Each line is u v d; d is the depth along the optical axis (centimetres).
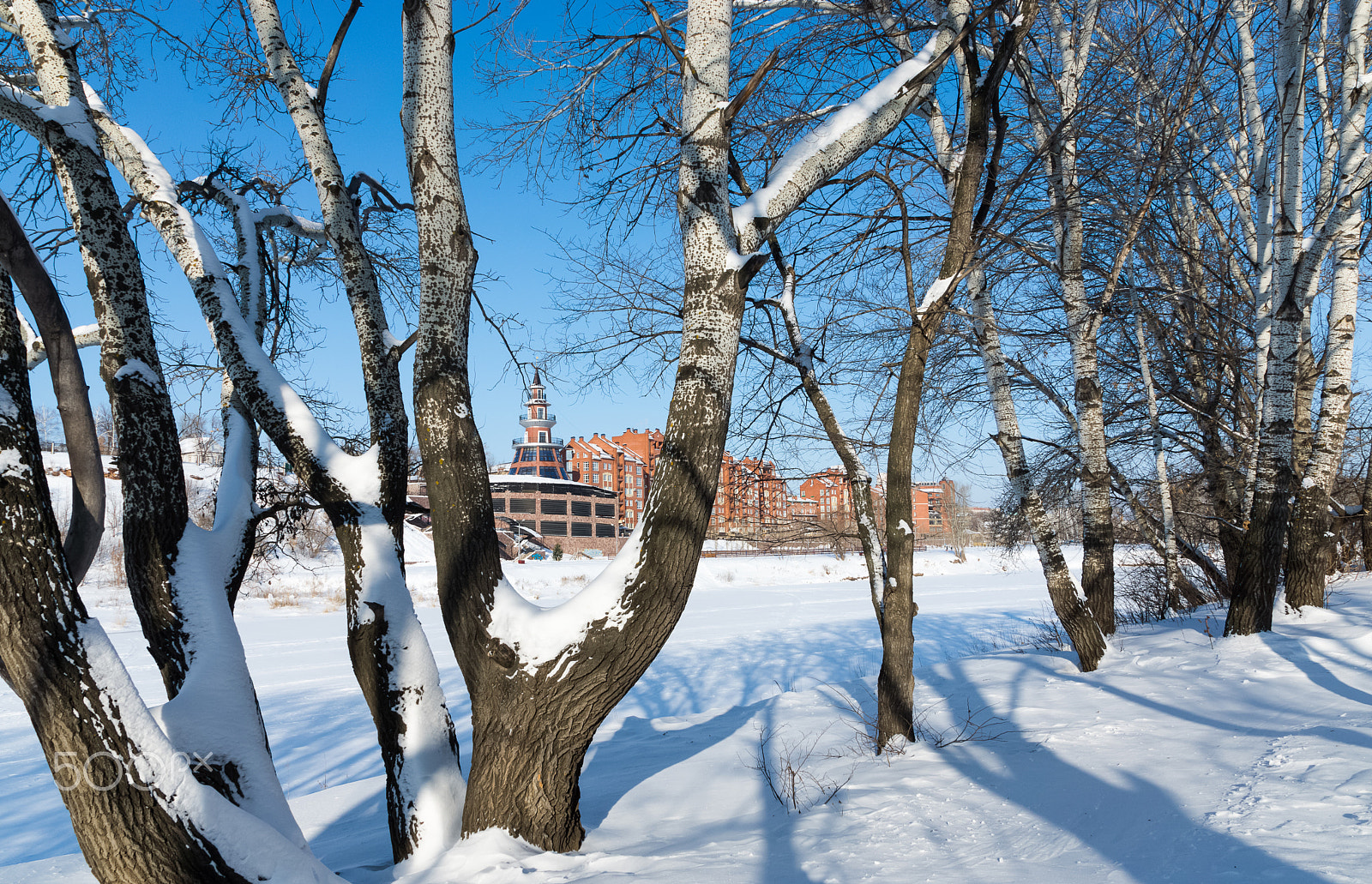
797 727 800
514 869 412
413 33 512
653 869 411
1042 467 1459
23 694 326
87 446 397
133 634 2242
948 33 596
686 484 462
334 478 541
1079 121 798
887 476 680
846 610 2912
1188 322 1238
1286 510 854
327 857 580
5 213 360
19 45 642
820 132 525
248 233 648
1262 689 660
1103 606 1003
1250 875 314
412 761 497
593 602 456
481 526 485
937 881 362
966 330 1135
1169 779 463
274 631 2525
